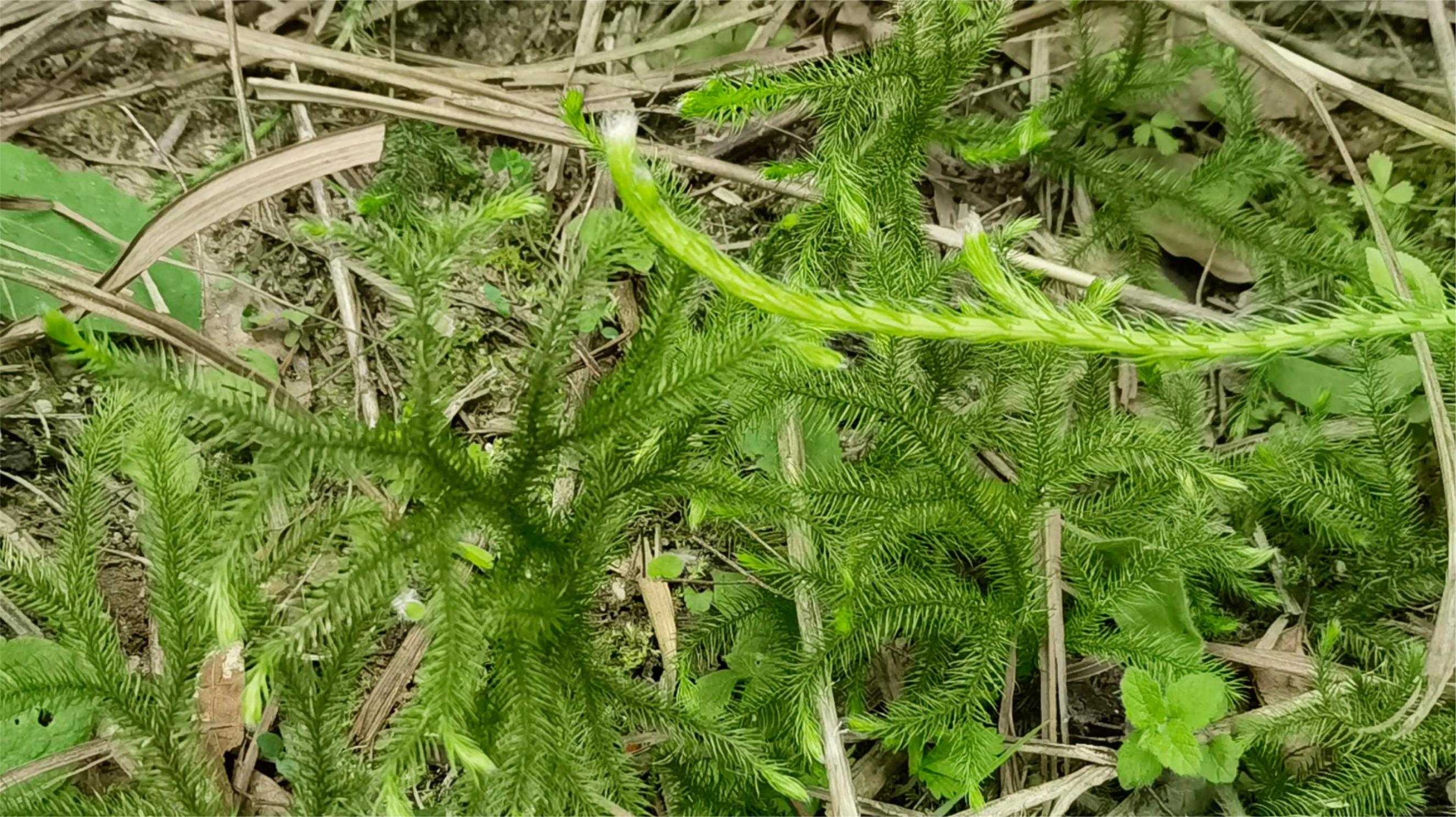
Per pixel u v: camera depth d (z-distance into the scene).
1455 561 0.21
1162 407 0.25
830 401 0.21
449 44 0.28
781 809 0.22
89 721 0.21
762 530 0.25
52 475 0.24
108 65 0.27
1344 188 0.27
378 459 0.17
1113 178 0.27
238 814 0.21
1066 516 0.23
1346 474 0.24
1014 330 0.16
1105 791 0.24
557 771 0.18
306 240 0.26
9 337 0.23
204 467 0.24
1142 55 0.26
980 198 0.29
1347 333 0.17
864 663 0.23
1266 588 0.23
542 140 0.27
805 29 0.29
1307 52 0.28
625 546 0.20
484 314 0.26
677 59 0.29
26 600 0.19
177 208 0.24
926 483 0.22
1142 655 0.22
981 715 0.21
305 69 0.27
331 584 0.16
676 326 0.18
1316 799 0.21
